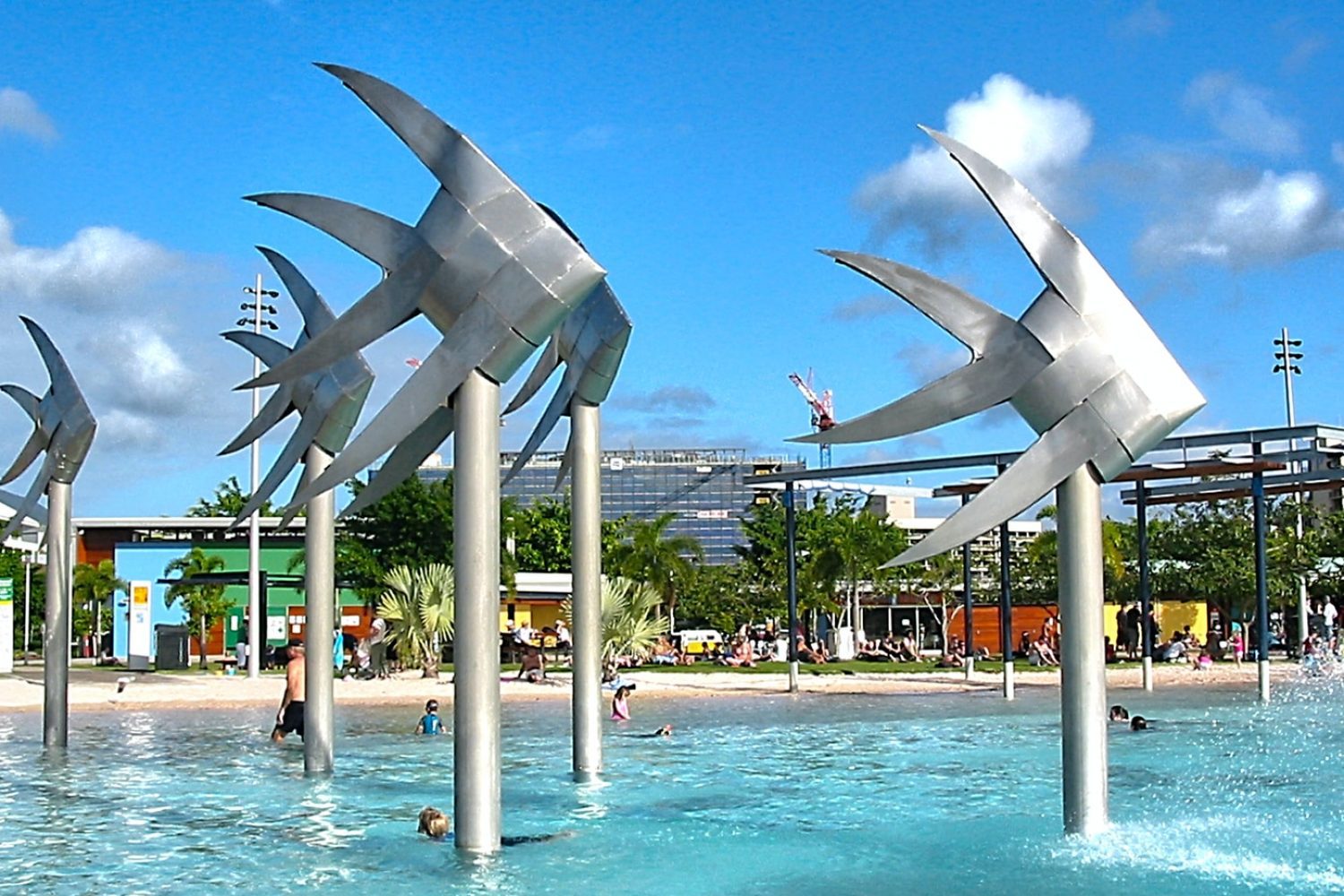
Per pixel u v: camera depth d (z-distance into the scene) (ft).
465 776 34.55
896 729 69.31
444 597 113.80
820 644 161.58
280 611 174.81
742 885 30.86
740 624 205.87
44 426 58.80
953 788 47.06
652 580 173.88
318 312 47.83
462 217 34.55
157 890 31.22
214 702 88.74
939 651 177.06
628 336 46.11
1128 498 97.50
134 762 55.88
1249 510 179.11
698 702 89.81
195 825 39.96
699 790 46.65
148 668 134.62
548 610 173.88
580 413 48.80
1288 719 74.59
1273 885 30.45
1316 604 171.63
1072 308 34.53
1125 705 84.02
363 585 164.14
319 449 48.39
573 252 34.17
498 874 32.17
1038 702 87.66
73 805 44.32
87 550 209.87
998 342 34.68
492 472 34.32
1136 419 34.32
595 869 32.78
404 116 34.96
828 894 29.89
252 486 119.24
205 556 177.06
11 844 37.14
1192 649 142.31
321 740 50.72
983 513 34.04
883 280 34.96
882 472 91.45
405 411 34.09
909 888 30.42
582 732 49.73
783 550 212.23
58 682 60.23
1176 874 31.58
